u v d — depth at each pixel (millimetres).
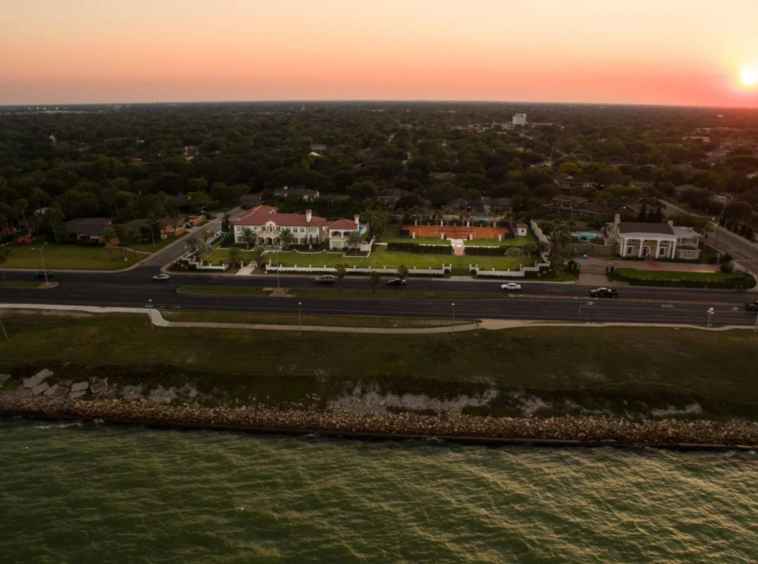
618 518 58406
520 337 93188
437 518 57562
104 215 178750
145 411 77875
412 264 136250
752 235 161375
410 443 72438
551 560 52125
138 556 51562
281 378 83250
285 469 65812
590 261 139875
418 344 91438
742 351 89562
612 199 194625
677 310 107188
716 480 65688
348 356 88375
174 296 112562
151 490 61156
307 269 129375
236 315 102250
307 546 53125
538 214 179750
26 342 92125
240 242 152875
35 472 64250
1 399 80438
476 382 82688
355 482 63562
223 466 66188
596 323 100375
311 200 195000
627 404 79188
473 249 147375
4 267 130250
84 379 83438
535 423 76000
